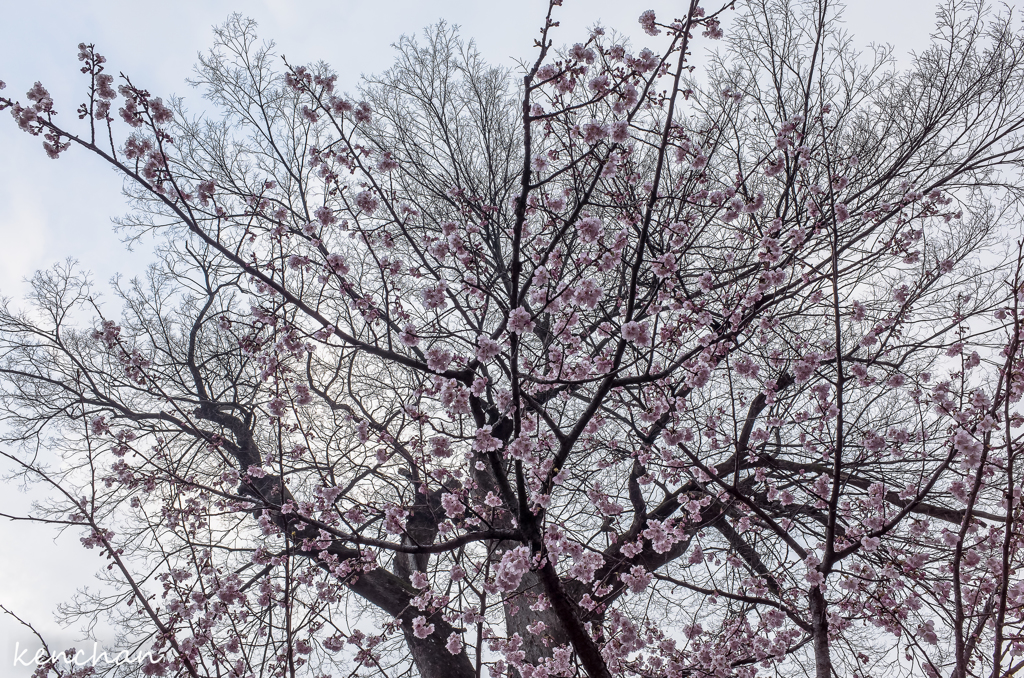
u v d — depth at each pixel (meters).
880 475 5.38
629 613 6.18
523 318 3.49
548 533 3.91
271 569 5.10
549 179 3.63
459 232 4.21
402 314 4.40
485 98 7.30
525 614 5.55
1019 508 3.57
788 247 4.50
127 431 4.94
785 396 5.20
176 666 3.57
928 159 6.33
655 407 4.34
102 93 3.53
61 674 3.64
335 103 4.25
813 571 3.65
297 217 5.51
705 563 5.21
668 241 4.82
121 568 3.51
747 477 5.37
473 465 6.03
